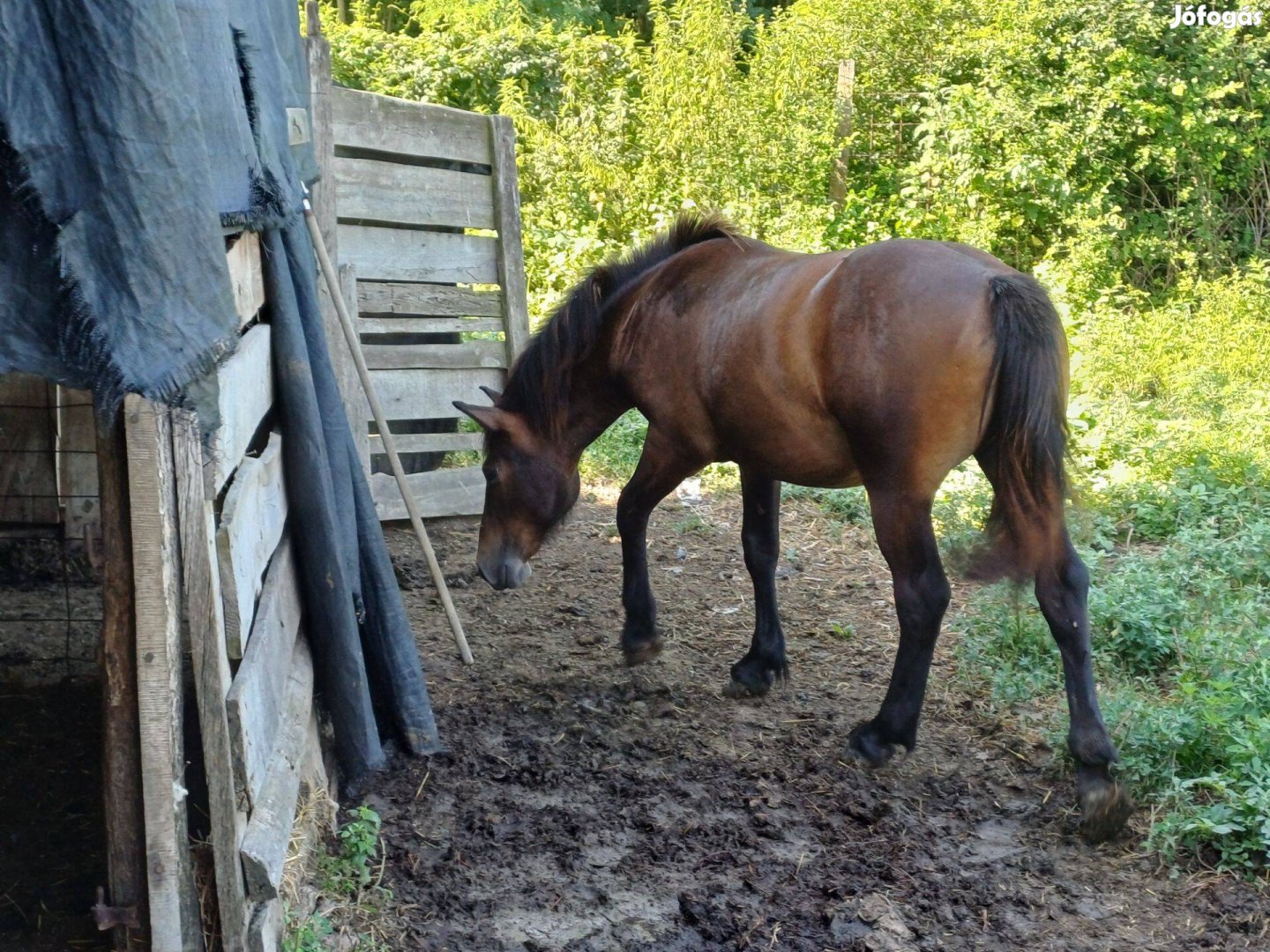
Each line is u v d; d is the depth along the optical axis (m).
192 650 2.42
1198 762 3.71
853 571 5.98
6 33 1.87
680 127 11.70
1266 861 3.24
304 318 3.66
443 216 6.55
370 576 3.94
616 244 11.06
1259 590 5.07
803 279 3.71
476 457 7.44
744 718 4.33
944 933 3.03
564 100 13.34
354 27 14.64
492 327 6.82
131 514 2.28
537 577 5.93
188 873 2.43
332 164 5.65
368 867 3.27
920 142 12.03
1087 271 10.79
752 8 17.70
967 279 3.39
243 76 2.68
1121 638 4.65
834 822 3.58
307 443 3.48
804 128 11.86
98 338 1.94
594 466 7.53
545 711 4.38
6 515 4.74
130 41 1.91
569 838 3.49
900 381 3.39
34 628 4.50
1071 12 11.93
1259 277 10.58
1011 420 3.32
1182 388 8.26
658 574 5.96
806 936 3.01
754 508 4.38
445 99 14.12
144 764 2.33
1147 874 3.30
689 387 4.09
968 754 4.02
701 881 3.27
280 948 2.71
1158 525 6.16
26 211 1.93
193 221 2.04
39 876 3.04
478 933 3.02
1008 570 3.51
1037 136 11.35
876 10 12.70
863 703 4.46
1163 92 11.80
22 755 3.72
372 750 3.73
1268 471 6.60
